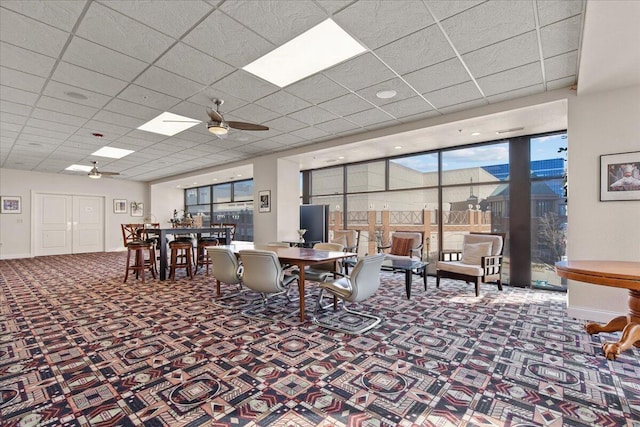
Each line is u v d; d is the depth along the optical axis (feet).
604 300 11.00
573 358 8.10
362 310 12.43
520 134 16.80
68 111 14.30
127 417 5.67
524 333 9.88
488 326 10.54
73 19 7.82
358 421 5.57
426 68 10.56
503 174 17.97
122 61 9.95
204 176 31.81
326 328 10.31
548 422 5.55
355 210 24.82
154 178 36.78
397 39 8.87
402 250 19.44
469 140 18.08
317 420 5.60
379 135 17.43
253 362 7.85
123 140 19.49
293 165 24.35
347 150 20.65
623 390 6.59
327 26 8.34
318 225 23.70
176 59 9.87
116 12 7.58
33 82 11.35
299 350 8.58
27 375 7.19
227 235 22.63
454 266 15.61
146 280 18.61
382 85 11.87
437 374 7.27
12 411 5.84
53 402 6.14
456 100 13.35
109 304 13.21
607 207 10.96
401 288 16.61
